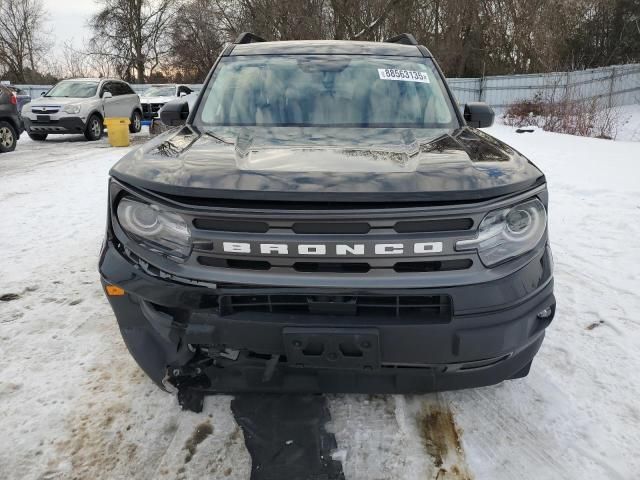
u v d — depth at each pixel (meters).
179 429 2.19
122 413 2.29
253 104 2.92
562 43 26.38
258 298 1.84
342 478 1.94
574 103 17.09
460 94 23.33
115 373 2.59
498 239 1.84
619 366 2.71
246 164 1.97
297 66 3.21
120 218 1.96
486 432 2.21
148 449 2.09
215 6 30.62
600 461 2.06
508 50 26.42
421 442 2.14
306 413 2.20
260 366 1.97
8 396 2.40
